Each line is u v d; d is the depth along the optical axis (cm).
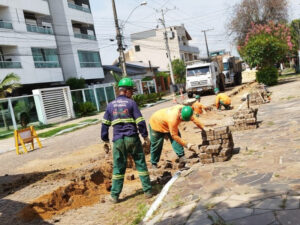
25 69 2819
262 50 2398
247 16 3762
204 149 574
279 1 3675
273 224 298
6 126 2016
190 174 514
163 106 2589
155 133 584
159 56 6069
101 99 3105
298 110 1021
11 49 2764
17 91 2830
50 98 2416
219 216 339
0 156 1275
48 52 3117
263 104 1383
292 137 654
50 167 848
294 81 2558
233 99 1928
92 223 439
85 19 3844
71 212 494
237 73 3638
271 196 360
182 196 428
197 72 2666
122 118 488
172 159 673
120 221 423
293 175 416
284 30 3027
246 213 332
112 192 502
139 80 3738
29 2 2977
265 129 806
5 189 652
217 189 422
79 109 2666
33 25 3033
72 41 3503
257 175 445
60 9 3472
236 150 621
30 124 2212
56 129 1891
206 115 1301
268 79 2456
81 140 1345
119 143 485
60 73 3222
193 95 2792
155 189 514
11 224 461
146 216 399
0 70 2558
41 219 473
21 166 949
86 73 3656
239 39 3819
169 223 357
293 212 312
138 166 491
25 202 541
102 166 690
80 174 666
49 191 573
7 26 2705
